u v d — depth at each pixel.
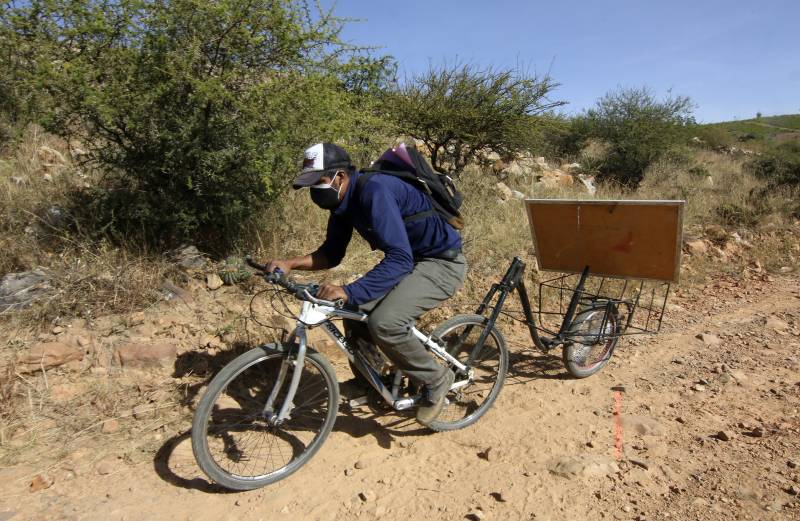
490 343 3.92
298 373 3.04
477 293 5.54
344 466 3.25
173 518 2.80
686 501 2.85
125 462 3.15
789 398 3.93
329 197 2.91
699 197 10.12
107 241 4.55
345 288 2.85
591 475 3.09
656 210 3.71
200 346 4.02
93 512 2.80
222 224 5.00
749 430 3.53
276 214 5.48
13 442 3.18
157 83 4.14
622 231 3.93
